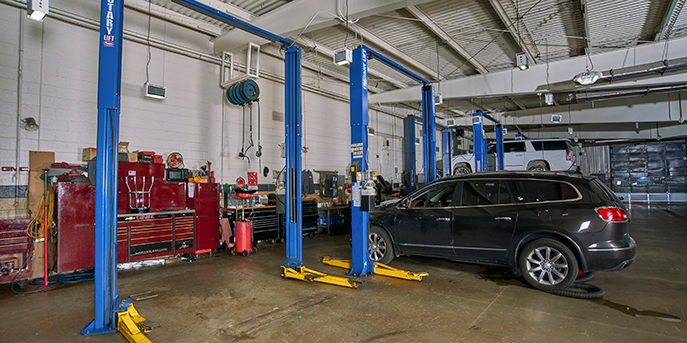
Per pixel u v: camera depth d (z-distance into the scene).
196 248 5.91
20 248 4.40
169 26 6.75
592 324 3.00
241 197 6.64
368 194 4.59
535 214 3.99
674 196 16.69
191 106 7.11
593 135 17.02
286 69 5.02
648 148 17.44
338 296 3.84
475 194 4.59
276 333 2.89
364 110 4.84
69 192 4.64
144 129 6.38
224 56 7.55
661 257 5.47
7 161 4.97
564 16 6.80
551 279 3.87
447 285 4.21
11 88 5.04
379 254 5.26
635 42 8.02
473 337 2.76
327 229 8.93
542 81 9.04
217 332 2.93
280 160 8.87
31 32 5.23
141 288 4.21
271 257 6.04
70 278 4.69
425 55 8.97
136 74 6.32
